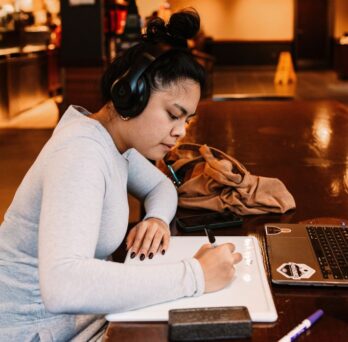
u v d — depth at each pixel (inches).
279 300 39.0
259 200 60.4
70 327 42.8
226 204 60.7
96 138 41.1
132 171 59.6
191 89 40.8
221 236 51.1
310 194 67.7
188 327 33.2
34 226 42.1
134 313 36.3
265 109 145.3
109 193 42.2
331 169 80.9
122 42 221.9
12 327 42.3
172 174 66.8
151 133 42.2
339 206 62.6
